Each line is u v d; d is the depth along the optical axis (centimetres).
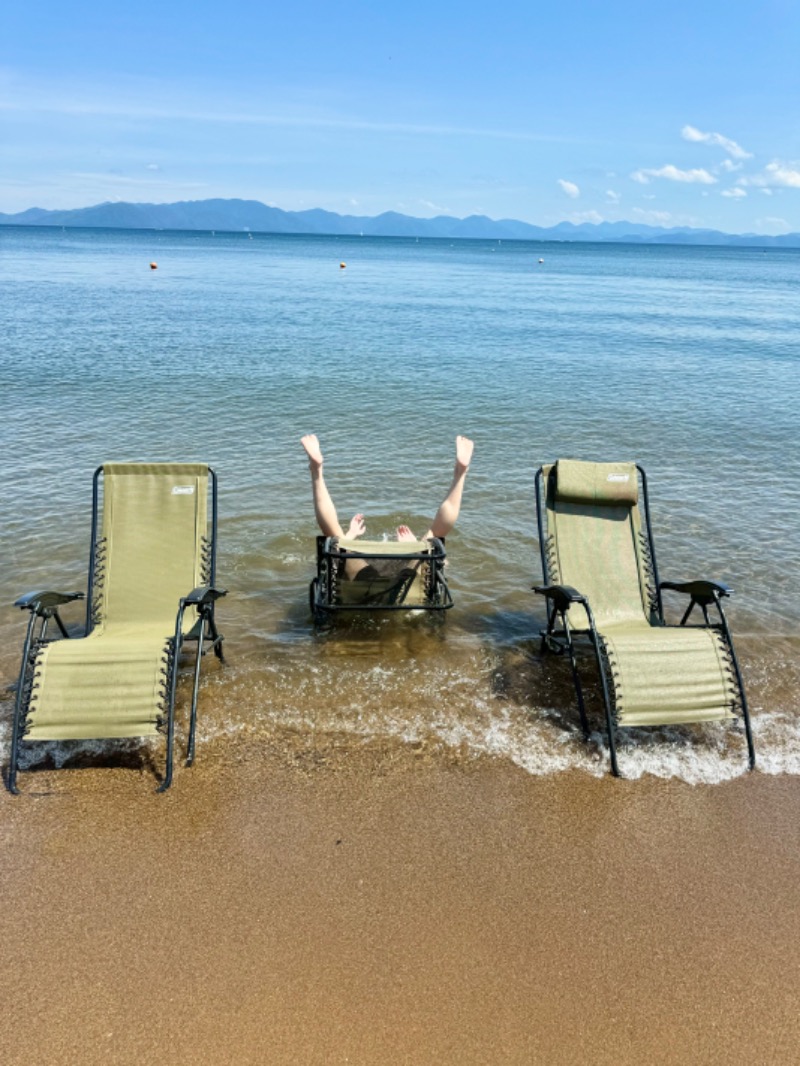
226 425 1156
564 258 14275
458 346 2127
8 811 364
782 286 6438
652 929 304
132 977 276
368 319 2806
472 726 442
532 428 1198
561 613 488
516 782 394
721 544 737
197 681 421
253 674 491
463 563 688
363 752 416
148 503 527
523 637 555
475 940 296
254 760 407
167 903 310
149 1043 252
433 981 278
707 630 439
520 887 324
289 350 1928
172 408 1254
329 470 948
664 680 405
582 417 1282
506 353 2016
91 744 419
